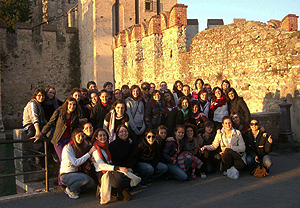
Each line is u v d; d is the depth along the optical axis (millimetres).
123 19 27828
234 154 5828
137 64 19766
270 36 9711
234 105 7266
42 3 38688
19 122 25281
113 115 5742
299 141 8828
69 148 5027
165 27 15898
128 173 4734
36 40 26688
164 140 5938
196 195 4973
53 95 6316
